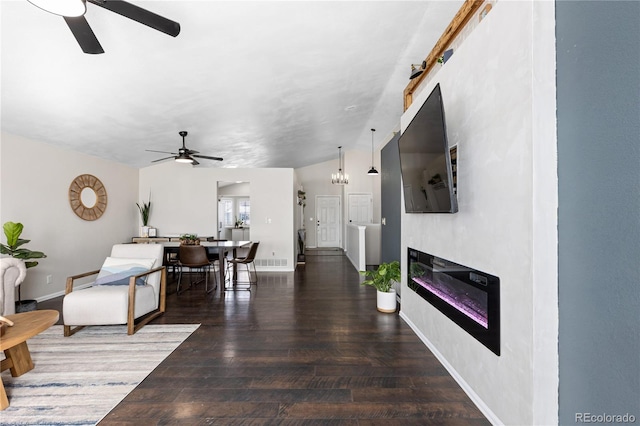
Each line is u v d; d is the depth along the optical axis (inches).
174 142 196.9
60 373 84.1
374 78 161.3
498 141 61.4
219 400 71.9
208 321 126.4
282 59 119.3
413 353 96.1
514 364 56.7
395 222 157.9
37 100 117.5
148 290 125.0
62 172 172.7
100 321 109.2
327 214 406.6
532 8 51.9
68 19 65.1
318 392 75.1
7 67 95.0
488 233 65.1
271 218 252.4
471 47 71.8
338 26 105.9
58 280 169.5
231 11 87.4
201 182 252.4
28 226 153.0
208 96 138.2
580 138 47.3
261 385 78.2
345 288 185.5
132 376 82.6
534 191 51.7
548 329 51.9
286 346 101.7
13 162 146.0
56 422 64.5
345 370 85.7
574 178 48.4
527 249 52.9
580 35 47.1
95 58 96.8
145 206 241.0
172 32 72.6
